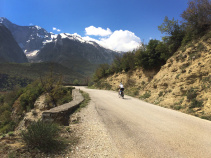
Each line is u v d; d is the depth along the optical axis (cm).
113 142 393
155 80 1420
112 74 3147
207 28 1166
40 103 2177
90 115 721
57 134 420
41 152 324
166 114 743
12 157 288
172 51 1573
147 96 1335
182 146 374
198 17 1184
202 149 359
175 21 1523
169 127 529
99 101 1186
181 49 1322
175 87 1081
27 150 325
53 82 2317
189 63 1105
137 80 2059
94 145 377
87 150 350
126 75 2436
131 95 1672
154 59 1753
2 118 2675
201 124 575
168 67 1357
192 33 1297
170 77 1202
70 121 683
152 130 495
